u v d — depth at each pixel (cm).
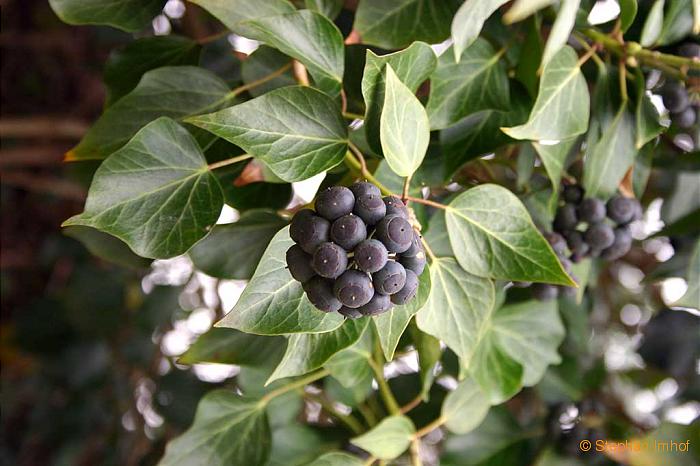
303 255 20
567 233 28
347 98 27
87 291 48
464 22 23
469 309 24
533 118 24
